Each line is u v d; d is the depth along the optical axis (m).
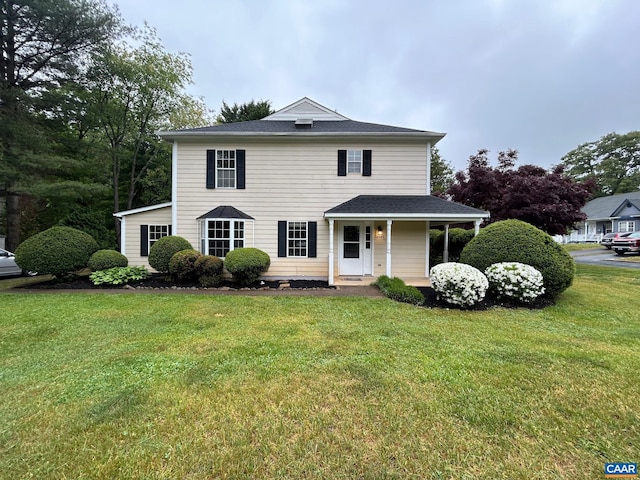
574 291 7.71
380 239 10.10
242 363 3.49
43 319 5.30
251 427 2.35
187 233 10.08
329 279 8.96
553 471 1.94
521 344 4.16
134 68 15.52
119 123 16.16
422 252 10.02
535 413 2.53
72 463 1.98
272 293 7.75
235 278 9.30
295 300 6.88
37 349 3.95
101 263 8.99
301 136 9.84
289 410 2.56
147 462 2.00
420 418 2.46
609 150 35.28
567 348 4.01
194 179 10.05
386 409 2.58
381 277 8.71
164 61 16.73
